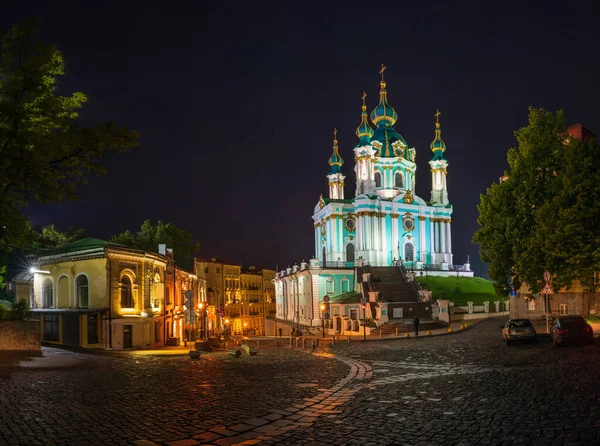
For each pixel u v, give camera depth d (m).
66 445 9.00
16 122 20.67
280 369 19.98
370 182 81.81
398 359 23.44
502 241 34.62
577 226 29.34
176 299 48.19
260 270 122.25
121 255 36.06
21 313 27.48
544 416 10.34
